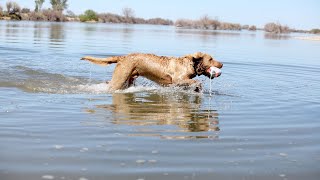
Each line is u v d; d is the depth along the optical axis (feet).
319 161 15.48
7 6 249.96
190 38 111.55
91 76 36.94
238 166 14.67
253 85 34.60
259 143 17.54
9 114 20.90
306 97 29.55
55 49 59.72
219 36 139.85
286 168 14.65
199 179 13.37
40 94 26.89
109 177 13.26
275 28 280.72
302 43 116.88
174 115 22.39
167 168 14.20
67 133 17.92
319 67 50.96
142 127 19.47
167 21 381.81
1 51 53.36
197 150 16.28
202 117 22.15
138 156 15.30
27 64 42.11
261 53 70.18
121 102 25.54
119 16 343.46
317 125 21.06
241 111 24.02
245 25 342.23
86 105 24.06
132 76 31.99
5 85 29.40
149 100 26.63
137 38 99.76
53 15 270.87
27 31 108.99
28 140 16.74
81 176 13.29
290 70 46.57
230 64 49.96
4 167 13.83
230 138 18.17
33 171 13.57
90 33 116.78
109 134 18.02
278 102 27.25
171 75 31.40
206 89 31.89
